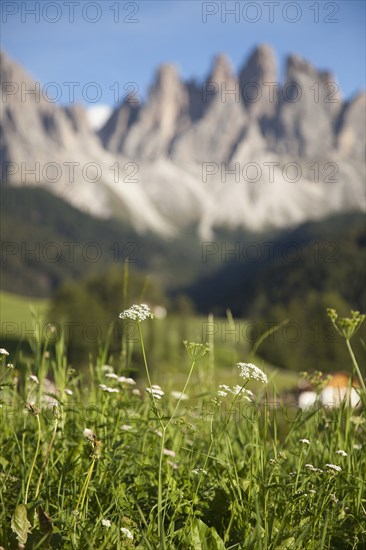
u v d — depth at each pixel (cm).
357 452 498
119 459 460
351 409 502
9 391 547
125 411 530
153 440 528
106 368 576
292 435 532
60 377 563
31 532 360
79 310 8619
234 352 607
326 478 412
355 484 445
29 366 550
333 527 403
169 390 603
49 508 424
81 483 437
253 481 424
